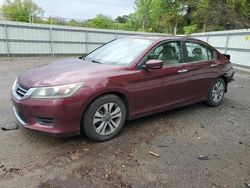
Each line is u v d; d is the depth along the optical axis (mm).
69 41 17391
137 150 3096
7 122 3783
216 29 19312
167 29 35344
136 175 2566
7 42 14828
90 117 3104
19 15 38438
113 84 3201
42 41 16234
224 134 3727
